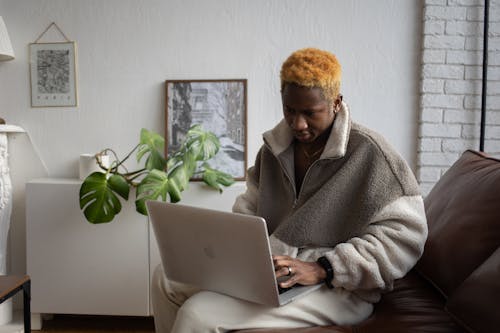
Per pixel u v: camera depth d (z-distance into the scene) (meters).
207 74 2.37
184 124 2.37
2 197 2.21
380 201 1.24
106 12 2.36
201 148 2.12
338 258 1.19
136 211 2.15
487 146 2.33
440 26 2.29
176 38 2.36
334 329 1.14
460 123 2.33
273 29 2.34
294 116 1.26
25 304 1.49
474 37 2.30
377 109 2.37
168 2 2.35
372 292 1.30
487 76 2.30
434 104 2.32
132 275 2.17
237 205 1.61
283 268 1.14
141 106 2.39
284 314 1.17
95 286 2.18
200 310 1.17
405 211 1.21
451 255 1.29
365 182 1.27
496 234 1.18
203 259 1.18
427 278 1.46
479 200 1.30
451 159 2.34
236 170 2.36
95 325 2.30
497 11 2.27
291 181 1.39
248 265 1.08
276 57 2.35
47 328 2.26
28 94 2.40
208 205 2.17
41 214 2.17
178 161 2.15
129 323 2.33
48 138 2.41
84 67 2.38
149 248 2.16
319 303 1.22
